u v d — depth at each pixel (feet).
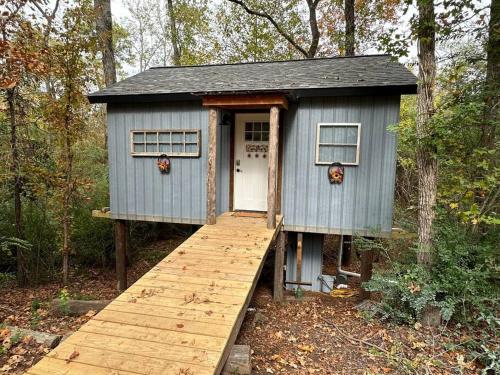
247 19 47.03
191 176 19.47
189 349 6.43
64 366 5.84
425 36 12.71
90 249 24.20
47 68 16.10
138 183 20.52
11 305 16.85
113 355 6.20
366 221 16.99
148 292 9.07
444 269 13.10
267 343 13.25
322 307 18.30
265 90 14.94
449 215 15.21
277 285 19.62
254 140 19.95
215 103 15.90
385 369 10.76
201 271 10.69
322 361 11.63
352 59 21.94
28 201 21.63
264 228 15.97
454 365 10.77
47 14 16.81
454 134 12.62
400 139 14.10
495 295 12.27
